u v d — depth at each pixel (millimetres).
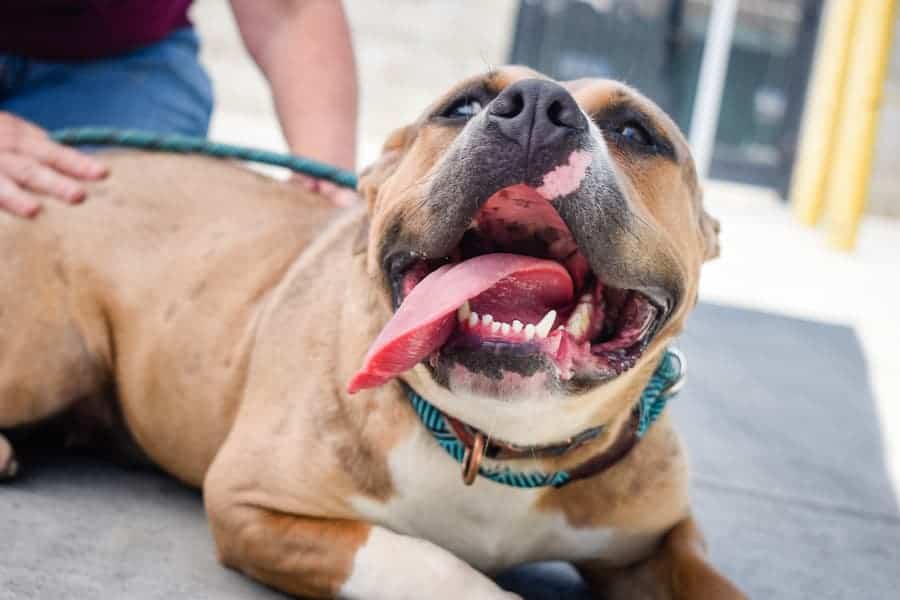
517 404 697
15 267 982
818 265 2799
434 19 3666
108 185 1049
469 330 695
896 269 2887
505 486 800
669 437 872
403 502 804
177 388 958
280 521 800
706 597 808
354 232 944
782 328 2109
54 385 990
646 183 786
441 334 690
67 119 1276
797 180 3658
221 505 826
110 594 735
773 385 1726
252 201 1057
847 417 1610
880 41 3010
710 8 3627
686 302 817
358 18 3656
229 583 799
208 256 997
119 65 1302
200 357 948
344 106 1329
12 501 885
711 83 3617
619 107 800
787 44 3658
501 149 685
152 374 973
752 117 3732
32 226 1001
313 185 1193
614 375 733
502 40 3676
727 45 3611
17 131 1072
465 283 674
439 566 751
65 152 1056
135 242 1015
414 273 761
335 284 893
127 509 919
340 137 1305
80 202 1029
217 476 841
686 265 817
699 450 1361
